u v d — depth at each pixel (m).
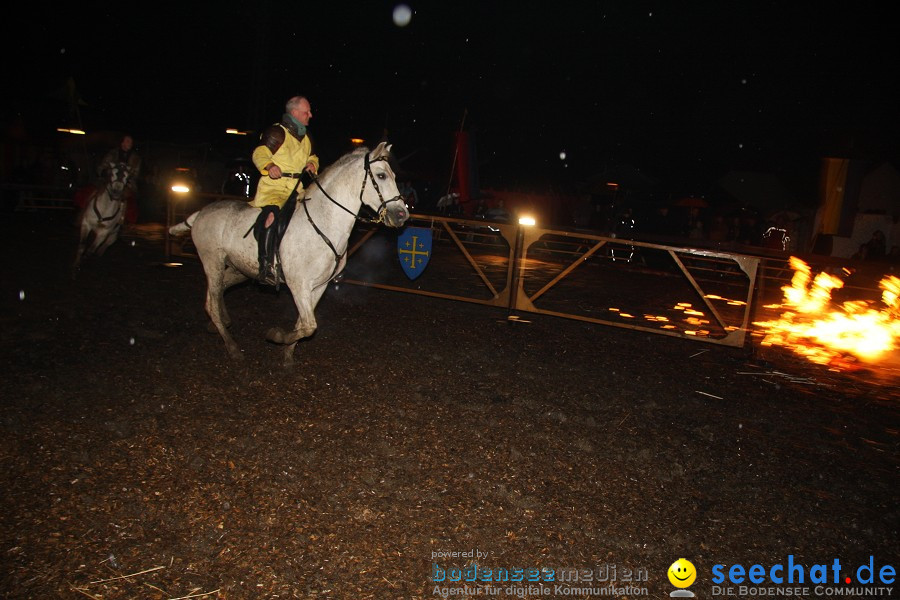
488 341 8.53
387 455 4.95
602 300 12.84
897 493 5.07
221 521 3.93
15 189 18.75
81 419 5.09
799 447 5.83
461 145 21.95
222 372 6.35
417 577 3.61
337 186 5.96
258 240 6.12
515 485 4.66
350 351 7.43
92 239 14.30
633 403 6.60
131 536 3.74
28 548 3.55
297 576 3.52
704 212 22.73
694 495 4.78
